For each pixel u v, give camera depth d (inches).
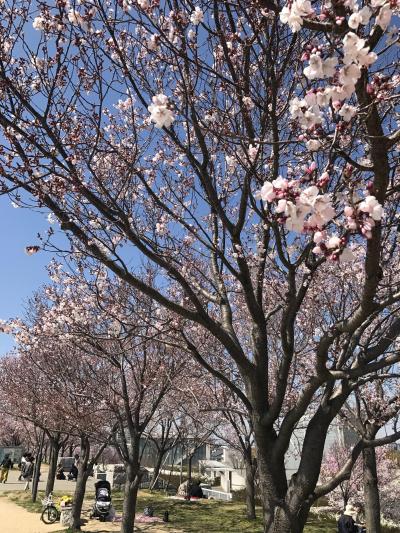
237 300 412.2
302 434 672.4
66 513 566.9
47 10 180.2
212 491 943.0
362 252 270.1
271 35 184.1
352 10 115.6
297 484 194.4
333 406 203.3
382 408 318.7
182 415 666.2
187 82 196.9
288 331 206.8
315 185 119.4
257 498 818.2
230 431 783.1
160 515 625.9
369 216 111.2
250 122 195.3
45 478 1146.7
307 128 142.9
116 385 443.5
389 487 720.3
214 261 255.1
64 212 191.6
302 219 109.3
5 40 184.1
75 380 446.6
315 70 113.3
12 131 185.3
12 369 705.6
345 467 202.7
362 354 206.2
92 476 1141.7
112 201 188.1
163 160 273.3
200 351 380.5
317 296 302.5
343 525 373.4
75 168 200.4
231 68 186.1
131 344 362.6
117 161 248.2
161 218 276.1
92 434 410.9
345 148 176.4
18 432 1400.1
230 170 246.8
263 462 204.4
